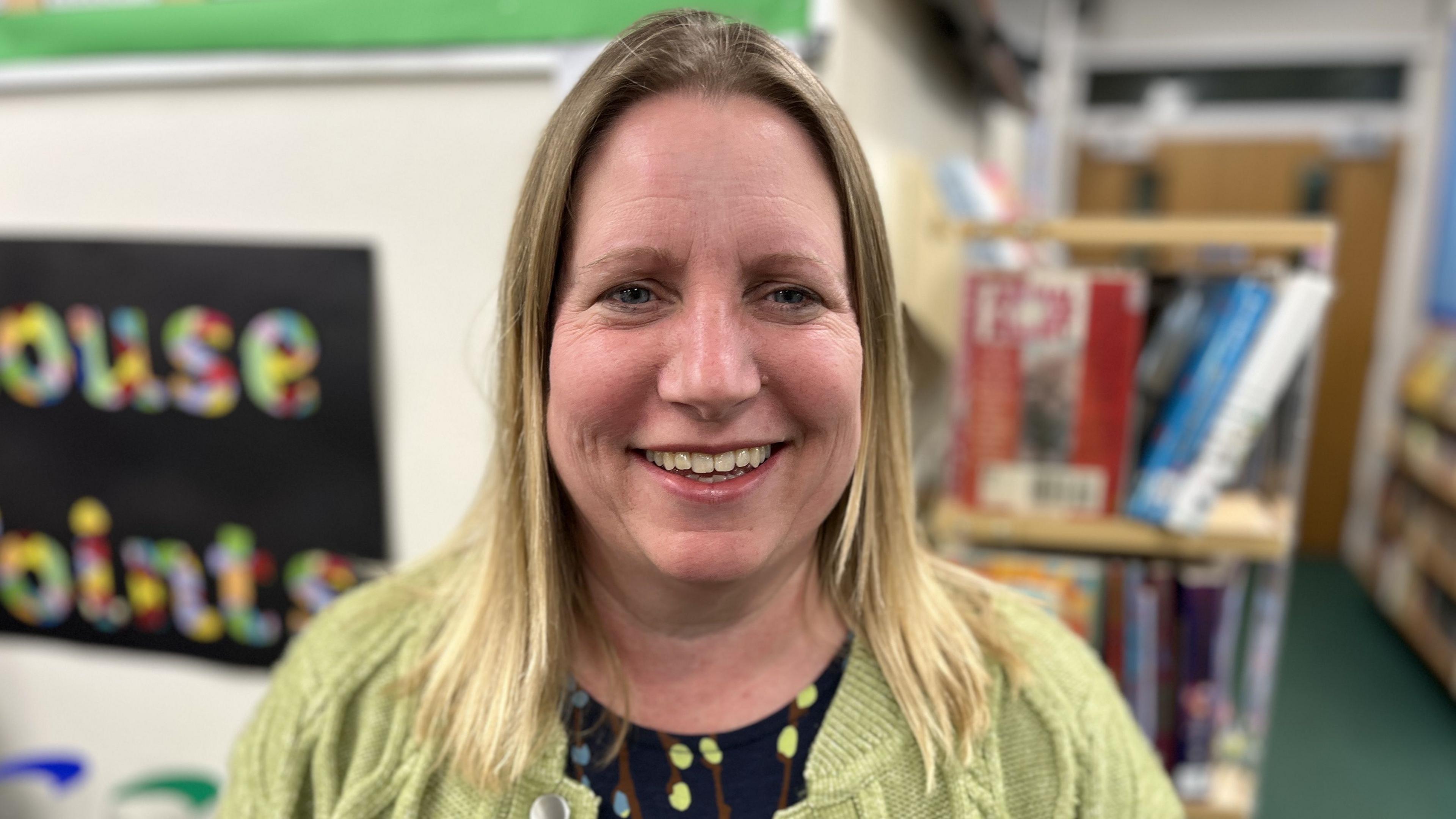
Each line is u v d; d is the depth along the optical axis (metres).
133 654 1.71
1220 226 1.25
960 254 1.59
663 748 0.65
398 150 1.43
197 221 1.53
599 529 0.61
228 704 1.70
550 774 0.64
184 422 1.58
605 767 0.65
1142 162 4.36
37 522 1.69
